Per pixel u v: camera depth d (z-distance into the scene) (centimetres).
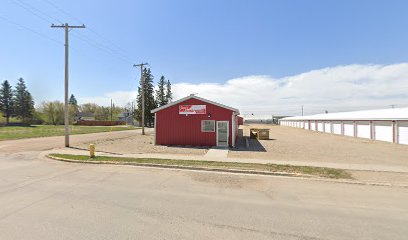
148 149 1692
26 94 7325
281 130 5072
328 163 1194
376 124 2850
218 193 695
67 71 1828
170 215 522
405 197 682
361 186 803
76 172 960
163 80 7550
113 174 930
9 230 438
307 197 671
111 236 421
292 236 432
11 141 2133
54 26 1803
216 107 1906
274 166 1079
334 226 478
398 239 426
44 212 527
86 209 550
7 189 705
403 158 1391
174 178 874
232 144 1881
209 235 431
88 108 11212
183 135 1956
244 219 506
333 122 4088
